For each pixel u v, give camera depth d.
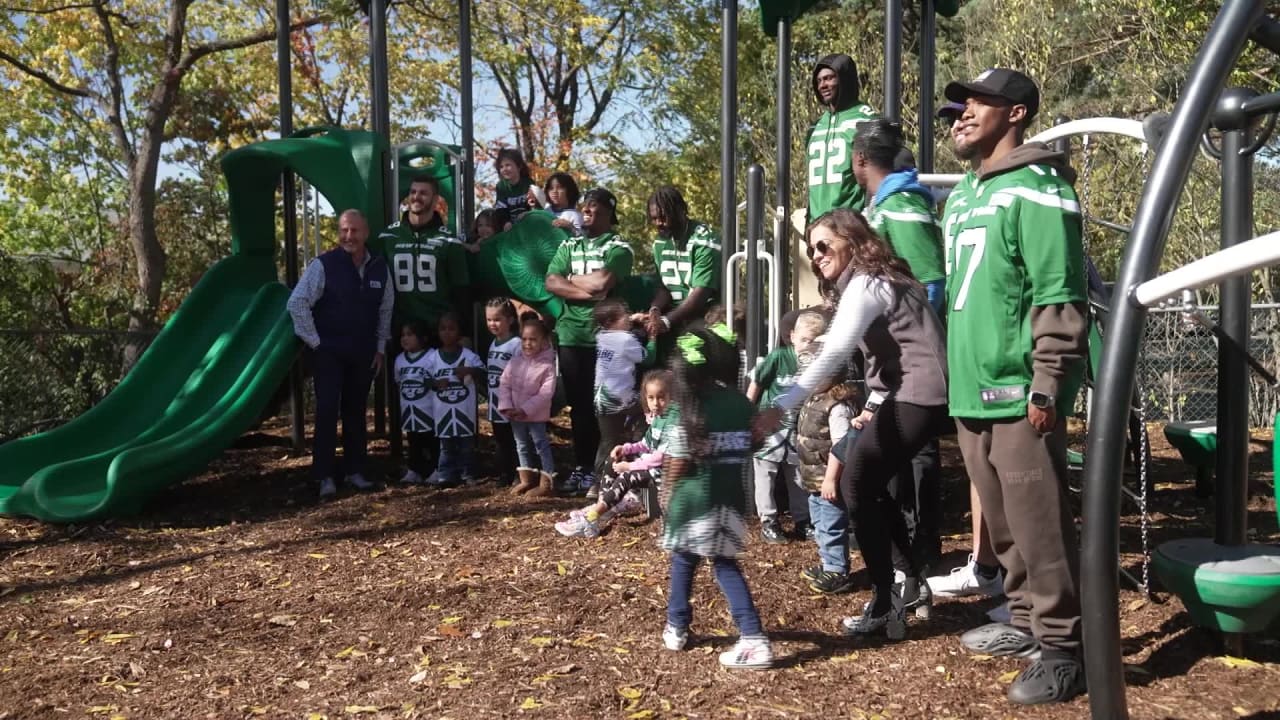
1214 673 3.79
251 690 3.84
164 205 22.52
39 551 5.99
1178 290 2.76
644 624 4.45
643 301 7.88
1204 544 4.13
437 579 5.16
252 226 9.13
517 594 4.86
